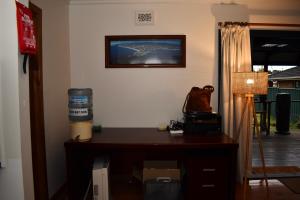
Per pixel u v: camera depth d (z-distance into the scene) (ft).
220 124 8.17
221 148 7.10
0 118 4.64
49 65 7.68
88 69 9.45
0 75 4.63
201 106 8.32
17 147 4.76
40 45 7.00
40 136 7.07
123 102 9.54
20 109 4.77
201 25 9.27
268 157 12.16
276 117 17.62
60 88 8.53
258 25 9.23
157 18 9.23
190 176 7.21
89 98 8.27
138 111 9.55
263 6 9.39
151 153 8.80
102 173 7.04
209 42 9.32
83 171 8.18
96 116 9.61
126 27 9.27
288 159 11.87
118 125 9.63
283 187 8.86
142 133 8.46
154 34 9.26
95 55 9.40
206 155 7.28
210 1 9.21
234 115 9.23
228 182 7.23
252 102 7.96
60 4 8.54
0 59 4.65
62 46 8.72
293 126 19.39
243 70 9.00
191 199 7.26
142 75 9.43
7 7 4.60
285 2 9.42
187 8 9.22
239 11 9.32
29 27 4.92
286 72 22.57
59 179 8.41
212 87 8.82
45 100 7.41
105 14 9.26
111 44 9.33
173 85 9.43
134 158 8.98
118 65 9.36
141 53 9.32
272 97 19.65
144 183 7.49
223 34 8.99
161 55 9.31
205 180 7.23
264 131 17.28
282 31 9.61
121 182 9.18
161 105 9.51
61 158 8.60
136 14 9.21
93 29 9.31
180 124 8.84
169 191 7.29
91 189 8.11
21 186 4.82
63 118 8.79
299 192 8.44
